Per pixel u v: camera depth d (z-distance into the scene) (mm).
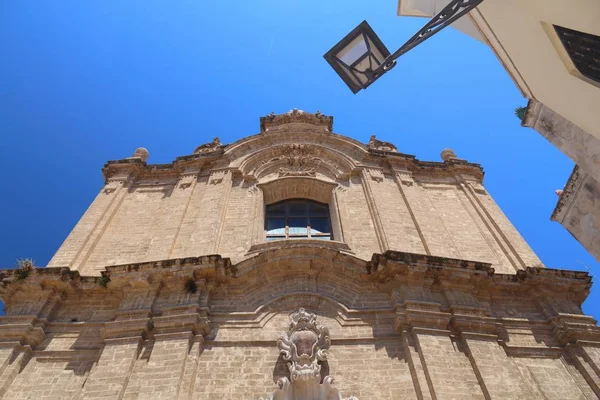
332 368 12219
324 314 13945
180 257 15758
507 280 15195
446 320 13148
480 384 11727
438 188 21172
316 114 25672
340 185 20156
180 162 21531
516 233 18219
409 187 20156
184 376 11656
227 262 14469
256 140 22625
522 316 14523
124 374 11578
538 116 14477
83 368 12531
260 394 11578
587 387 12344
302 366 11680
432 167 22172
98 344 13125
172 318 12922
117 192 19703
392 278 14516
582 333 13523
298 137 23031
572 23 8266
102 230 17562
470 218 19203
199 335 12758
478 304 14086
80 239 16734
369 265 14766
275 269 15047
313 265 15156
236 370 12164
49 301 14148
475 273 14609
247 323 13516
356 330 13359
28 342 12930
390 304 14102
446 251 16531
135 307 13531
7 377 11867
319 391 11266
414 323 12938
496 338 13172
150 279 14133
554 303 14727
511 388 11578
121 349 12281
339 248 16359
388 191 19719
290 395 11156
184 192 19500
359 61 8727
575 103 10531
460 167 22219
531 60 11125
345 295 14539
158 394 11047
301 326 13016
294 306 14125
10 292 14172
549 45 9812
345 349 12781
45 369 12484
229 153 21516
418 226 17594
